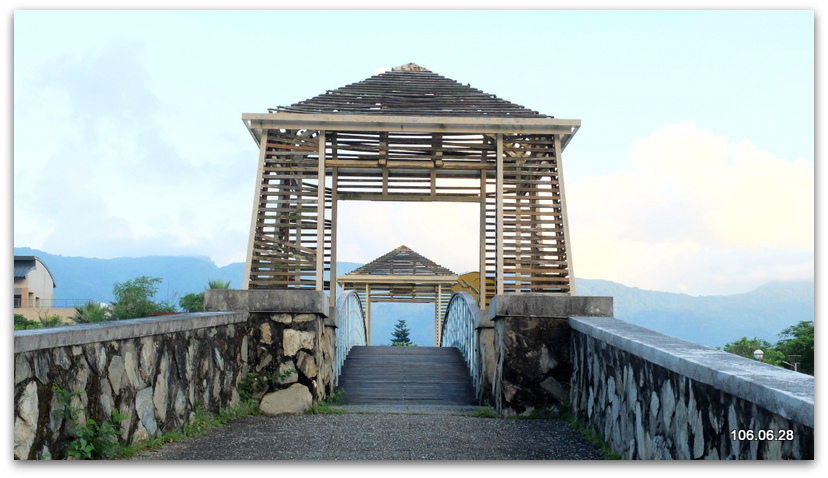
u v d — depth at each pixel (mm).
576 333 8258
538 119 9789
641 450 5410
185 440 6215
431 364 13984
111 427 4816
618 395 6148
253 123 9805
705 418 4137
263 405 8719
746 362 4219
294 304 8977
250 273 9641
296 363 8906
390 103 10289
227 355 8000
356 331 17469
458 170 10945
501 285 9758
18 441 3906
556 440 6867
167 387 6109
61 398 4312
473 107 10297
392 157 10750
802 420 3018
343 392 11125
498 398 9062
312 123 9766
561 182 9914
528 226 9961
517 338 8758
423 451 6215
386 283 24328
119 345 5180
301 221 10008
